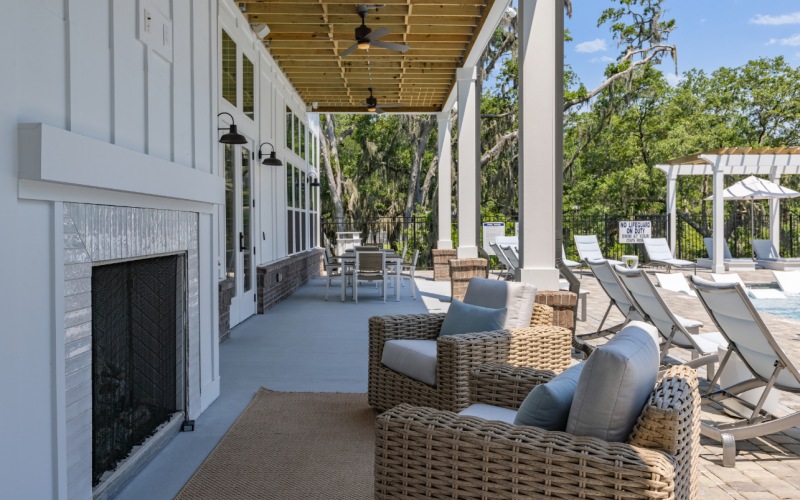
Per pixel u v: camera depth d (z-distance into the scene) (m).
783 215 22.81
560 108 4.96
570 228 21.02
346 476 2.84
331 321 7.51
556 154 4.96
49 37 2.11
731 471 2.97
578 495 1.66
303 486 2.73
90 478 2.38
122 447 2.82
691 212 23.73
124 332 2.81
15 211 1.90
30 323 1.99
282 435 3.40
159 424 3.28
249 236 7.88
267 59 8.95
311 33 8.38
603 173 23.95
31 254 1.99
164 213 3.19
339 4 7.40
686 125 23.59
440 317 4.12
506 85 21.42
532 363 3.51
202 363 3.85
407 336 3.95
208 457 3.06
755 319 3.11
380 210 24.02
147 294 3.08
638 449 1.70
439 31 8.23
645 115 23.67
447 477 1.87
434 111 13.31
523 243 4.97
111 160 2.38
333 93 12.11
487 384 2.71
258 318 7.75
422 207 22.98
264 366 5.12
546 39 4.94
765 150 14.23
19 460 1.92
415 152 23.27
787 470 2.98
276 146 9.69
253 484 2.75
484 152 20.86
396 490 1.97
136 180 2.63
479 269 9.59
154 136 3.07
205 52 3.92
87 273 2.35
